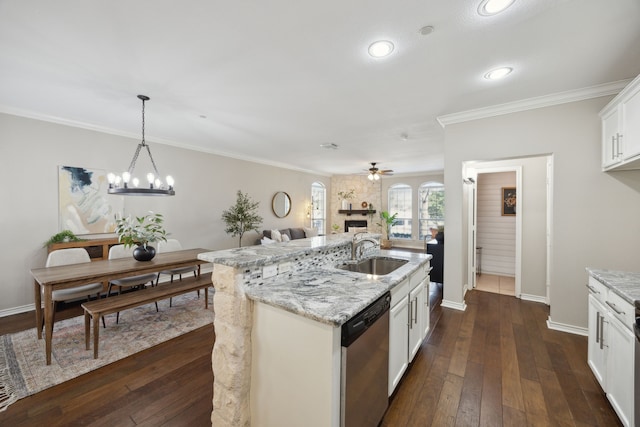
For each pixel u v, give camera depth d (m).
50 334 2.31
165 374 2.22
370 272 2.89
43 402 1.89
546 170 3.96
